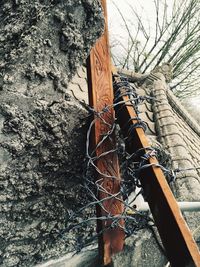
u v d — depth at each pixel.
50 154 1.56
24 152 1.48
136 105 1.67
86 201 1.80
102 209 1.55
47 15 1.30
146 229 1.94
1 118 1.36
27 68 1.34
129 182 1.54
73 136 1.59
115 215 1.57
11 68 1.30
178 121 3.72
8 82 1.32
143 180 1.42
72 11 1.35
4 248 1.65
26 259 1.76
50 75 1.42
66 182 1.69
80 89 3.21
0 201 1.52
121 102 1.58
